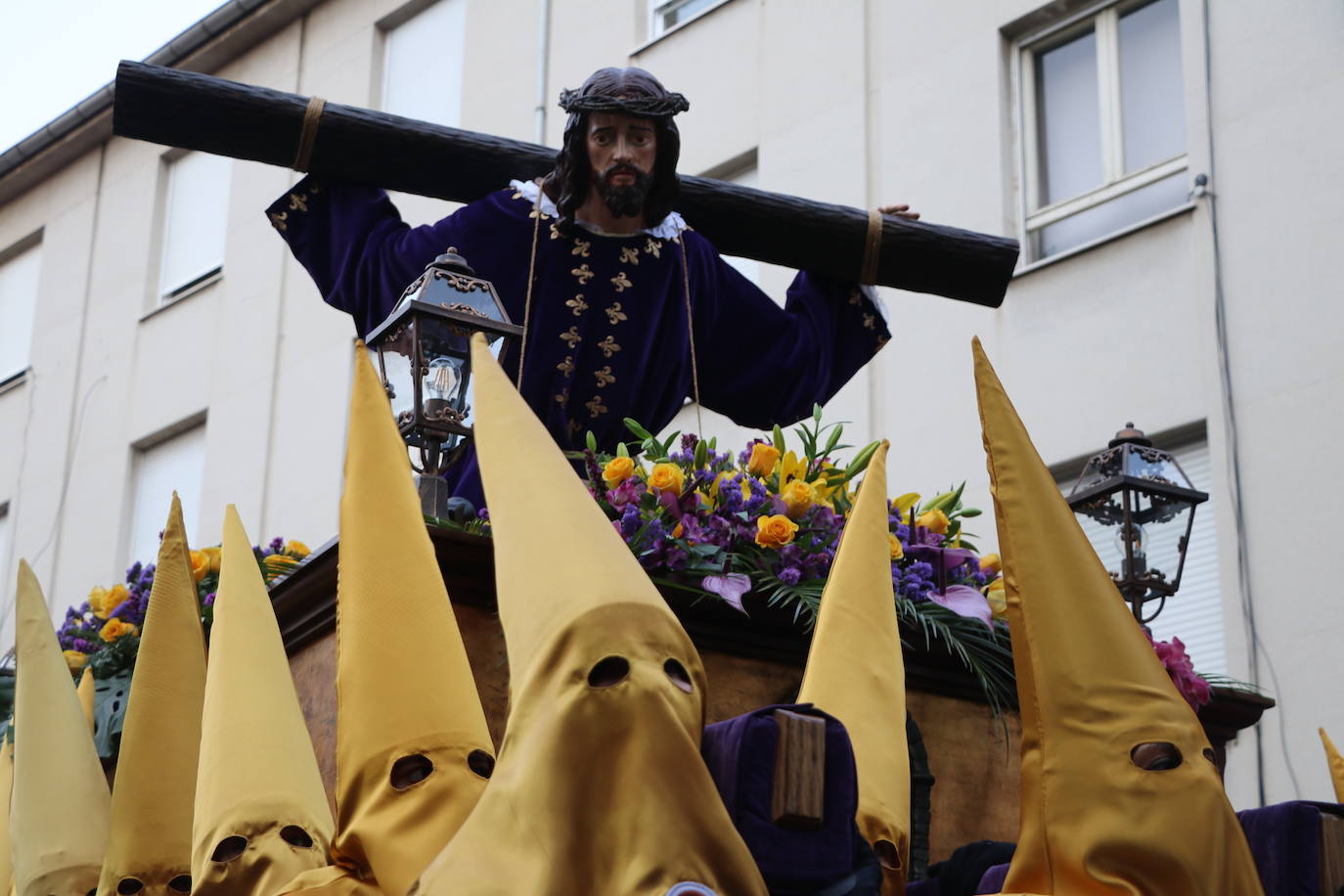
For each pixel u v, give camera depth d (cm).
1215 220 1145
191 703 358
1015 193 1276
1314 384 1076
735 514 410
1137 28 1252
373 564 301
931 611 416
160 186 1894
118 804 347
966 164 1288
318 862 303
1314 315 1089
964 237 538
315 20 1758
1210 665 1067
